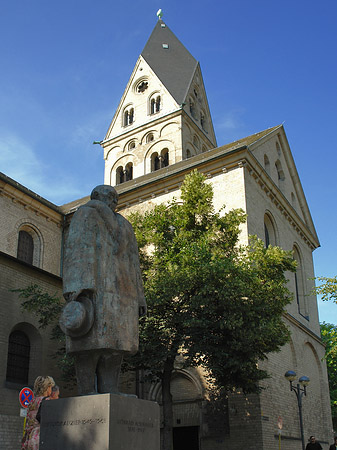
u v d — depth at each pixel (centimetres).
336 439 2400
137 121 5128
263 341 1802
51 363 2309
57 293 2456
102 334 628
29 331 2275
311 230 3956
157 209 2145
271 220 3156
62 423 579
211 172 2861
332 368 4678
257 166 2903
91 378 637
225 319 1733
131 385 2580
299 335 3128
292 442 2567
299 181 3900
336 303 2373
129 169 5009
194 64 5609
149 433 625
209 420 2333
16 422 2033
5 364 2056
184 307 1827
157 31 5938
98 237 663
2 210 2900
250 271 1845
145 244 2120
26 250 3078
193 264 1809
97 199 731
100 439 554
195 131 5066
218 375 1811
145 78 5312
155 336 1770
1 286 2134
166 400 1803
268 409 2336
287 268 2012
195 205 2111
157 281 1834
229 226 2067
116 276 669
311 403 3112
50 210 3234
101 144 5272
